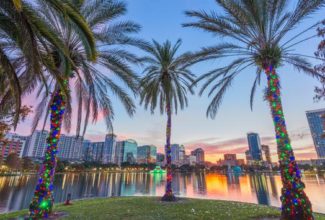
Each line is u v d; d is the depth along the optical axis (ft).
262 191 103.24
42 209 23.57
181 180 215.31
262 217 23.25
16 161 282.15
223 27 26.94
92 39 14.60
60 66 21.75
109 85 31.04
